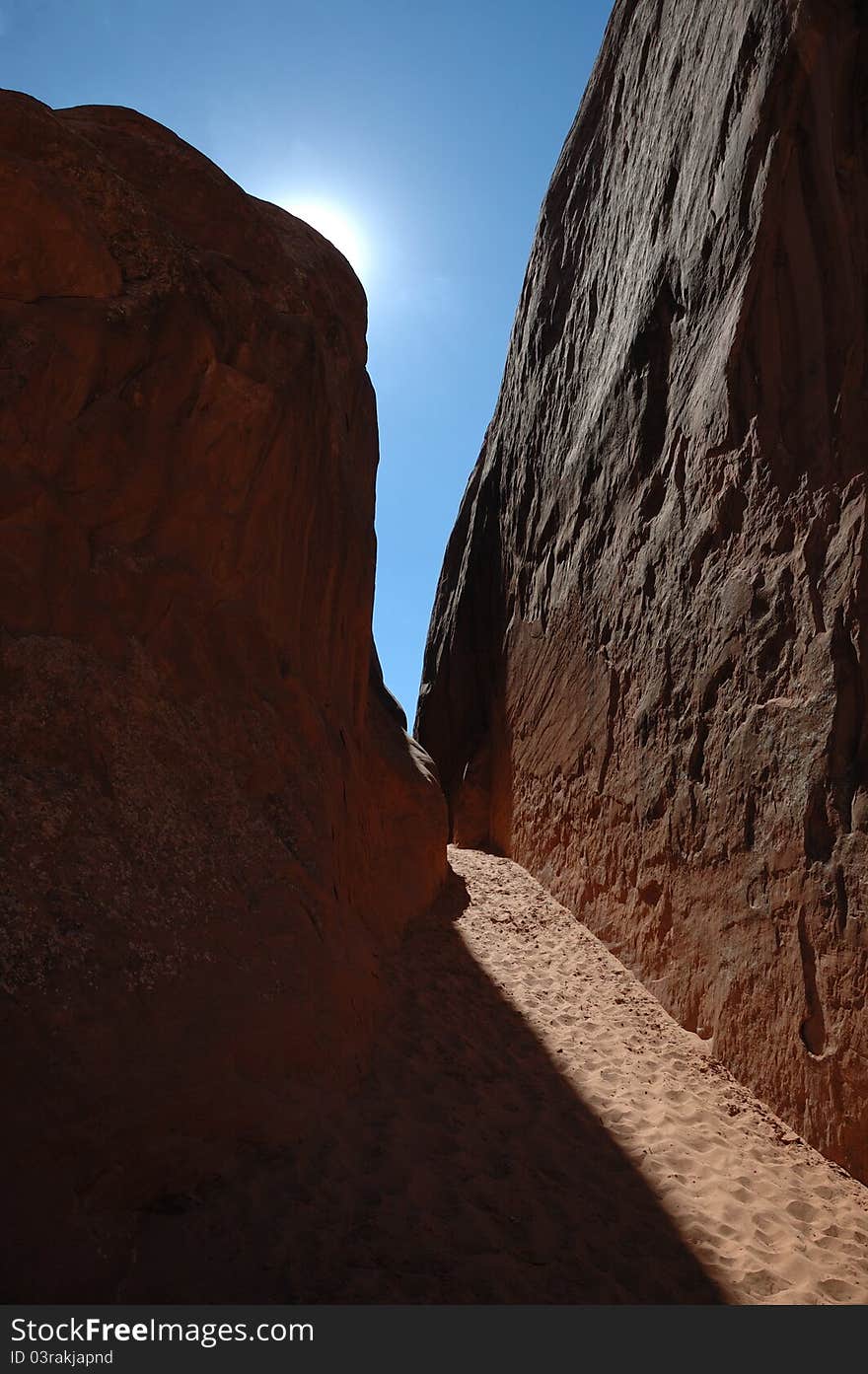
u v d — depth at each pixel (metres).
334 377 5.82
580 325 9.55
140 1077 2.66
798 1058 4.46
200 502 3.91
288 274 5.09
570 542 8.81
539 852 8.84
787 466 5.08
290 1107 3.22
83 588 3.34
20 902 2.63
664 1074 4.98
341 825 4.77
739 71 5.79
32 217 3.35
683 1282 3.04
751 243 5.50
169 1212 2.63
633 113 8.78
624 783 6.91
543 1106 4.28
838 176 4.75
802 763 4.65
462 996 5.50
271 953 3.43
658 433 7.05
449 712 12.76
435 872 7.56
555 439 9.82
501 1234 3.09
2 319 3.24
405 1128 3.59
